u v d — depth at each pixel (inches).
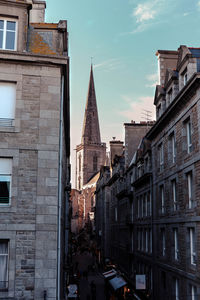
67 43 743.7
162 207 1020.5
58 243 581.9
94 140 6604.3
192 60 791.1
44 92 606.9
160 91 1024.9
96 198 3526.1
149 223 1164.5
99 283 1866.4
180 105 822.5
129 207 1533.0
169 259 911.0
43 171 581.9
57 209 574.6
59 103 608.1
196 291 727.1
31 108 600.1
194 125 740.0
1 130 584.4
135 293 1275.8
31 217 565.3
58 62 613.3
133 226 1451.8
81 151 6614.2
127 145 1632.6
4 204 569.3
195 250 733.9
